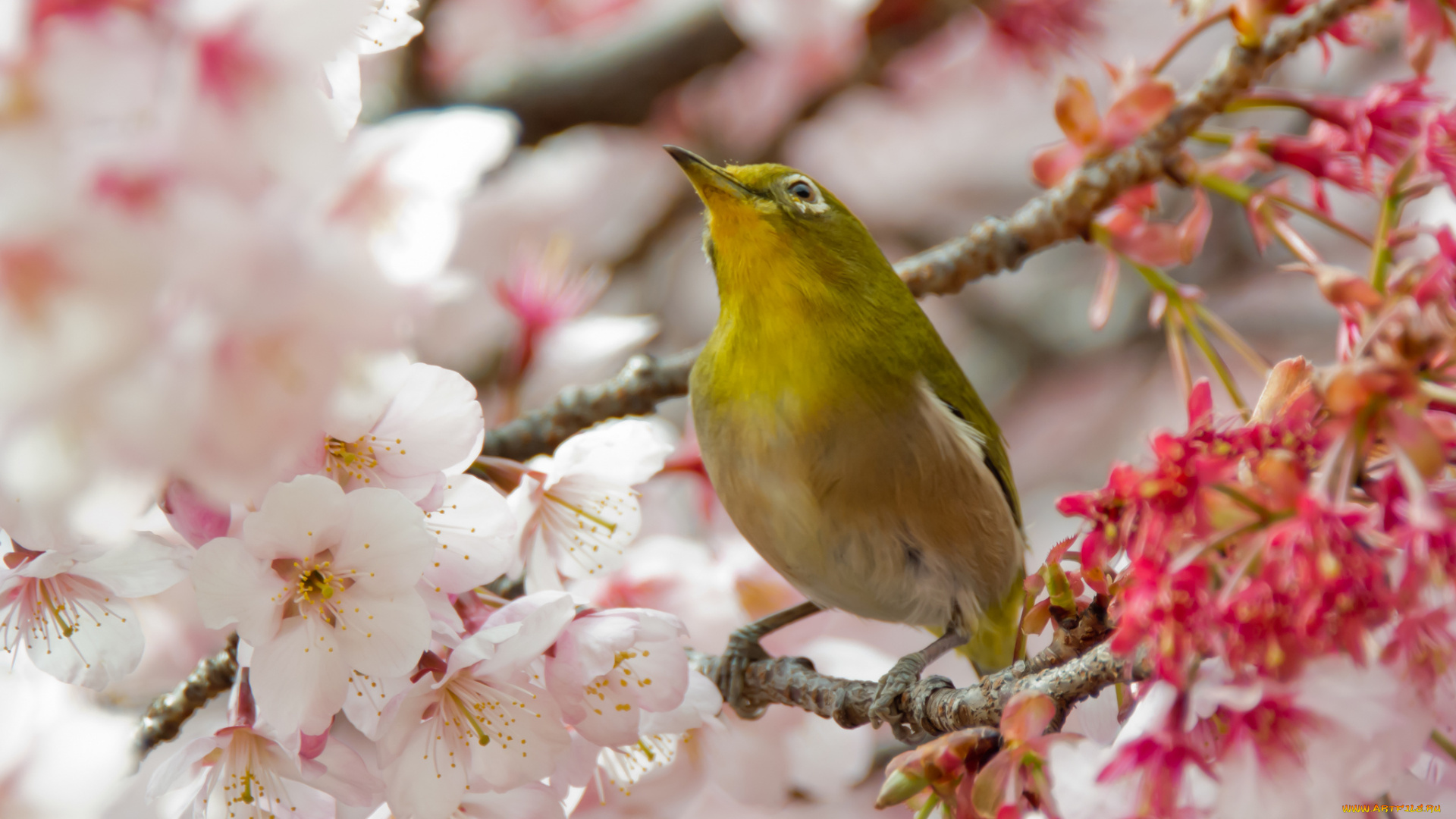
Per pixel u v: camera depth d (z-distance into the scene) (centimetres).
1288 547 189
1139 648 210
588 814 218
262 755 212
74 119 153
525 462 219
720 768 217
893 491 217
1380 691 198
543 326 220
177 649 219
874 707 215
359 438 211
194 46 156
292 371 167
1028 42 225
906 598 218
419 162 187
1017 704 210
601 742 213
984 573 218
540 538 214
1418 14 215
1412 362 191
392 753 212
